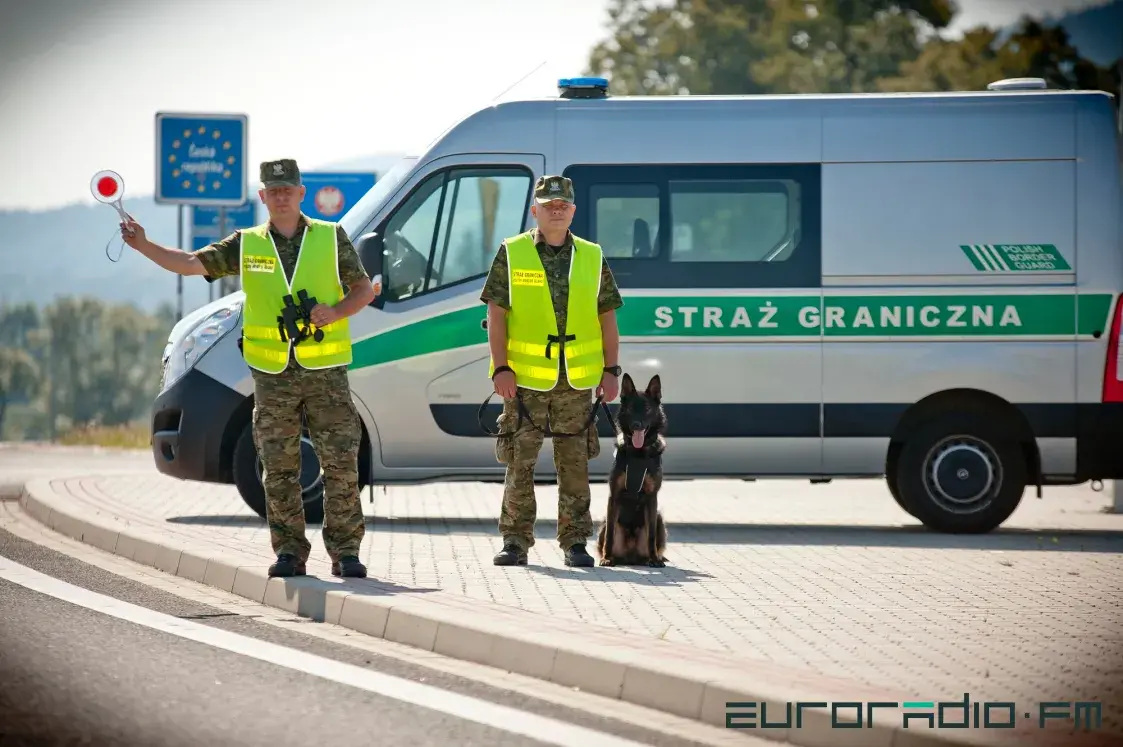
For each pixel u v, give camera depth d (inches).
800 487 2063.2
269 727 671.1
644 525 1112.8
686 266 1418.6
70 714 689.0
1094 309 1412.4
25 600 992.2
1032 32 4948.3
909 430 1428.4
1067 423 1411.2
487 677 784.3
